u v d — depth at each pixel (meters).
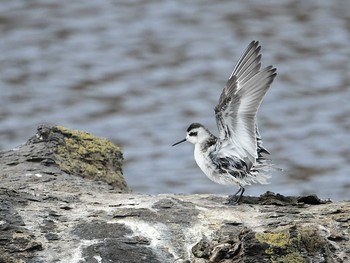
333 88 28.23
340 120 26.16
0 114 26.48
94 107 27.19
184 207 12.37
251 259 11.08
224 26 33.47
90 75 29.41
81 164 14.47
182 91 28.27
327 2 35.44
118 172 14.83
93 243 11.39
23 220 11.77
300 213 12.27
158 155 24.14
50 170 13.91
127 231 11.64
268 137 25.19
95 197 12.82
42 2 35.41
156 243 11.49
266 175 12.96
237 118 12.81
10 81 28.80
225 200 13.02
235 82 12.88
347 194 21.48
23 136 25.03
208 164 13.30
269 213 12.27
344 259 11.24
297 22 33.66
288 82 28.78
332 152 24.14
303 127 25.70
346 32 32.56
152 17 34.44
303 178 22.50
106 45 31.83
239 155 12.98
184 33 32.97
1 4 34.94
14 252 11.17
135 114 26.67
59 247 11.30
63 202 12.47
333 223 11.86
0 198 12.22
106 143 14.99
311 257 11.16
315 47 31.33
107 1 35.81
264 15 34.34
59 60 30.53
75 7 35.12
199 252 11.39
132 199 12.72
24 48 31.33
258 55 13.08
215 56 30.86
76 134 14.89
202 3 35.88
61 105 27.23
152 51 31.45
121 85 28.70
